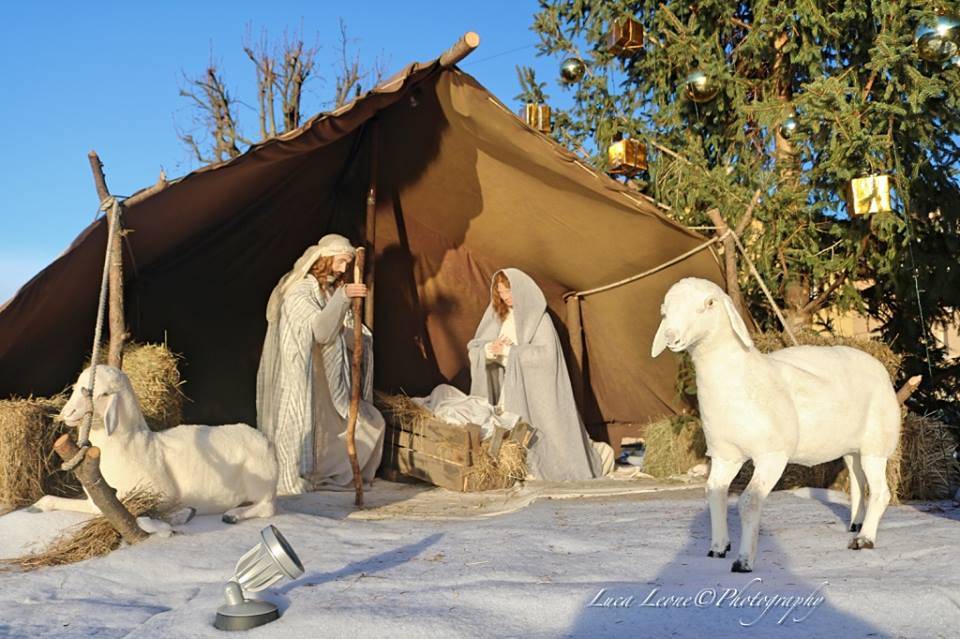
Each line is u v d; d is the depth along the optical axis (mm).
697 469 8773
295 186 9523
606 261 9898
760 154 11469
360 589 4004
